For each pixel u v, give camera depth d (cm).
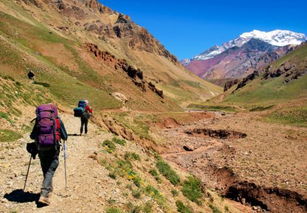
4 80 3038
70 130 2378
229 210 2273
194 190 2128
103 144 1962
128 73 12650
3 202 888
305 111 8006
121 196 1138
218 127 6912
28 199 931
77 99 6662
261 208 2658
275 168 3481
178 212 1463
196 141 5672
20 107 2712
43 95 3938
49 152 868
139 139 4053
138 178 1479
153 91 13150
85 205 948
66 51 10981
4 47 7294
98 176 1253
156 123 7619
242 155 4203
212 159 4162
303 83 18650
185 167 3784
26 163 1320
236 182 3034
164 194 1609
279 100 17812
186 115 9269
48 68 7894
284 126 6975
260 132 6188
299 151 4444
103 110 6988
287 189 2692
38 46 10756
